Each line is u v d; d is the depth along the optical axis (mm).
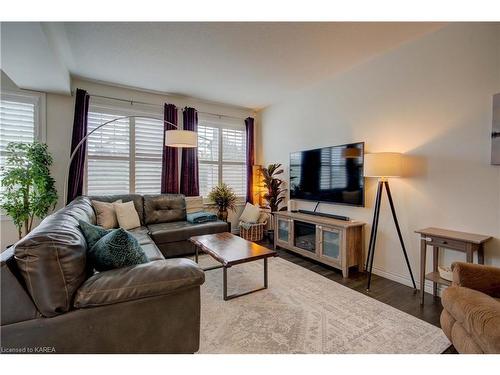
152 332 1331
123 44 2711
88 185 3834
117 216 3395
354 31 2469
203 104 4801
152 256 2311
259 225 4652
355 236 3051
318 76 3605
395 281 2803
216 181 5023
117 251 1415
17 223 3133
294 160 4234
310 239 3500
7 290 1077
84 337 1178
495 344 1080
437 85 2449
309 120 4055
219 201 4668
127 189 4117
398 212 2797
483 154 2152
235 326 1885
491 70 2100
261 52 2891
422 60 2561
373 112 3053
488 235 2125
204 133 4855
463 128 2271
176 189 4414
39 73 2877
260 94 4402
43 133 3504
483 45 2143
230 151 5191
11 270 1092
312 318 2004
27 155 3154
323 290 2539
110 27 2391
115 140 4008
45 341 1114
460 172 2295
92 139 3844
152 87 4039
